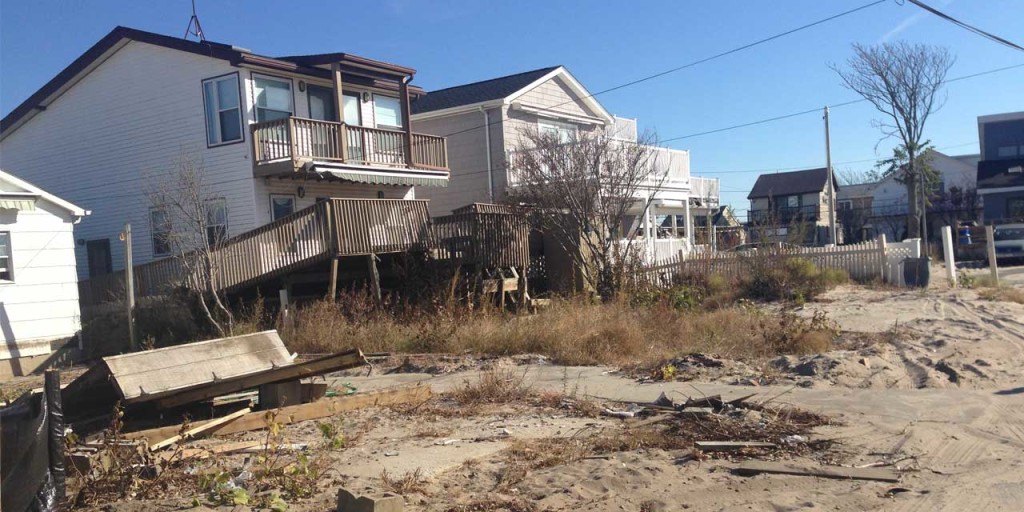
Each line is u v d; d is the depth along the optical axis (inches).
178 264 689.0
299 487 228.8
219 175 824.3
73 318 676.1
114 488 233.9
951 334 516.4
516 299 776.9
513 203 807.1
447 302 649.0
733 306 709.3
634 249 835.4
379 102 978.1
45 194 653.9
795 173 2512.3
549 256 831.1
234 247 668.7
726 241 1116.5
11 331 635.5
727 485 241.0
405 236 740.7
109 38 869.2
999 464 259.8
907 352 461.7
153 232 855.7
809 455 274.8
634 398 377.4
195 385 328.8
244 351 370.6
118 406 282.4
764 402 351.3
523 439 299.3
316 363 341.4
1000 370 414.3
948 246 896.3
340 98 834.2
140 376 323.9
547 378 440.8
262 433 322.0
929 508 218.4
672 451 281.9
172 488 237.8
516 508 220.2
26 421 197.5
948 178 2386.8
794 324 524.4
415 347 569.0
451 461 266.8
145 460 248.4
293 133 775.1
